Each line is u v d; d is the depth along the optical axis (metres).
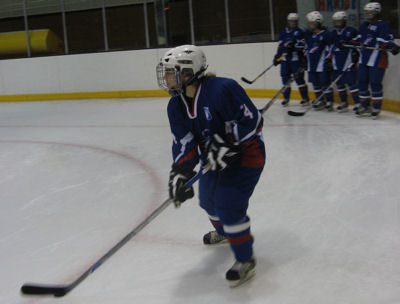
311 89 7.65
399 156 4.18
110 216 3.15
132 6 10.94
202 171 2.06
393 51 5.60
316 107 6.92
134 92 9.41
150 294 2.12
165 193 3.56
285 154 4.48
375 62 5.72
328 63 6.51
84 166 4.49
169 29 9.09
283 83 7.26
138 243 2.67
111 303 2.07
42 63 9.86
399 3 6.70
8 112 8.59
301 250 2.47
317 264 2.31
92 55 9.54
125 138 5.69
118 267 2.39
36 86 9.99
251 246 2.12
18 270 2.46
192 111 2.04
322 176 3.74
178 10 10.12
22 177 4.23
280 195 3.36
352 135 5.11
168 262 2.41
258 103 7.81
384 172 3.75
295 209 3.07
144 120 6.91
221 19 9.85
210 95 1.97
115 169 4.32
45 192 3.76
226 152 1.97
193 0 9.96
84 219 3.13
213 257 2.44
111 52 9.42
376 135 5.04
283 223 2.85
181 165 2.14
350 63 6.32
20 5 11.35
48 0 11.07
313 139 5.02
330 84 6.77
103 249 2.64
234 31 9.77
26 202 3.55
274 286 2.12
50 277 2.36
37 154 5.09
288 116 6.51
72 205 3.42
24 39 10.77
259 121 2.02
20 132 6.48
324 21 7.55
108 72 9.51
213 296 2.07
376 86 5.80
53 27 11.65
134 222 3.02
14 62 10.02
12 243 2.81
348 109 6.81
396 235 2.59
